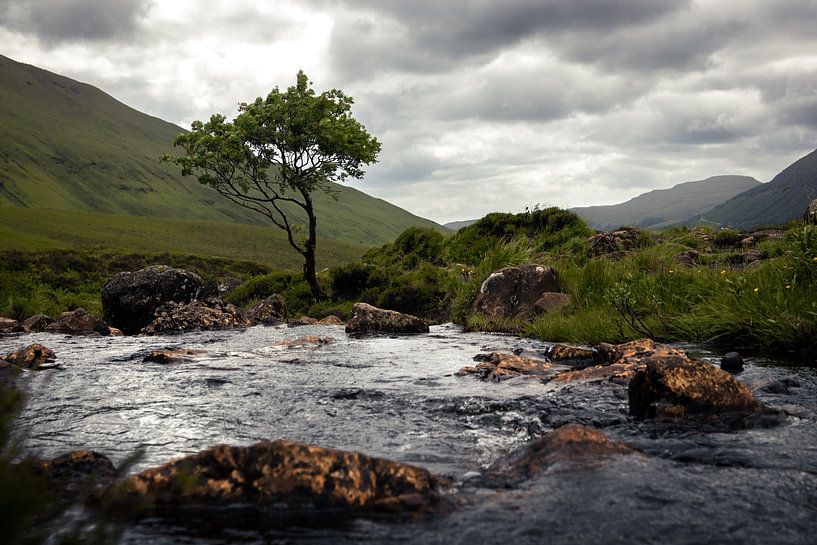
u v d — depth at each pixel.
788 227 20.52
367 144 23.81
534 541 2.56
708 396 4.78
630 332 10.22
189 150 23.31
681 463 3.59
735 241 20.33
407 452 4.35
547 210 24.67
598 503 2.95
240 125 22.80
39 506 2.29
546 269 14.45
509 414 5.36
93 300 34.31
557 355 8.40
